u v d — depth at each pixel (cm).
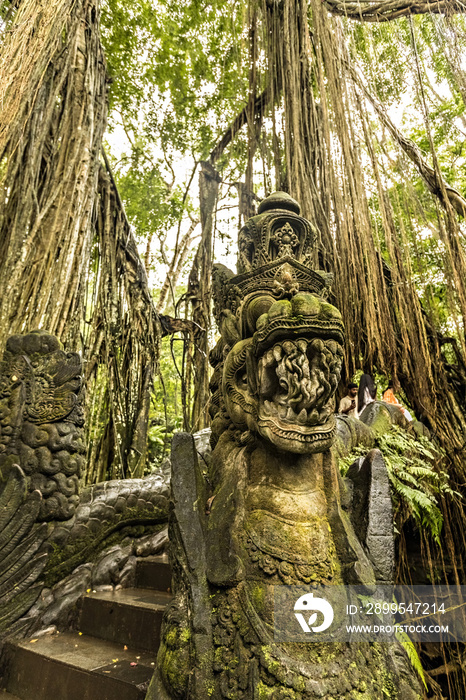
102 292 514
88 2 505
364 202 403
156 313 664
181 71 799
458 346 412
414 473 278
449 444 359
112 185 578
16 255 355
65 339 360
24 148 387
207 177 777
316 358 154
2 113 326
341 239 398
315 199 423
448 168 568
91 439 491
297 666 126
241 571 143
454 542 331
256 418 168
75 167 430
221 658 129
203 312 735
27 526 245
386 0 465
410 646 193
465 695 279
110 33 769
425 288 405
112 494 297
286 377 153
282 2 519
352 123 431
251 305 198
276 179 456
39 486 254
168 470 339
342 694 125
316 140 454
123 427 512
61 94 459
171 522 168
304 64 480
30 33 355
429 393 377
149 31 764
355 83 449
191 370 732
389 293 417
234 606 139
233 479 174
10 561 239
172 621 142
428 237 426
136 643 214
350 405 394
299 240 246
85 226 418
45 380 272
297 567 145
